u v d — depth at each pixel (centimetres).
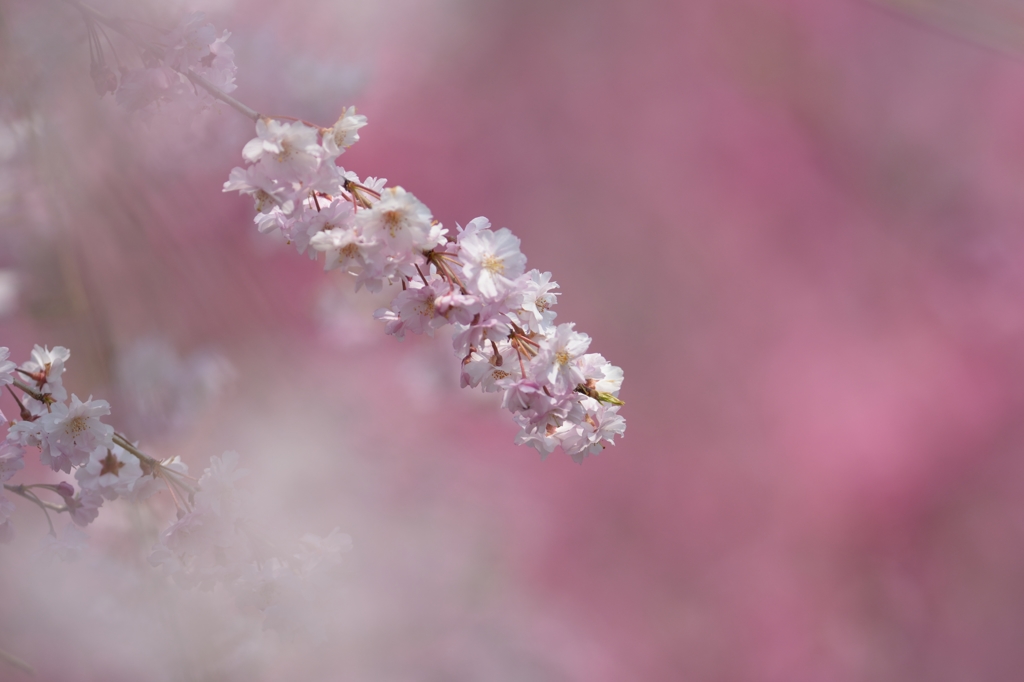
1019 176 559
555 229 529
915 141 563
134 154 191
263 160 140
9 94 167
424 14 496
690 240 536
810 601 451
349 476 271
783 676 430
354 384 322
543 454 143
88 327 204
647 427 486
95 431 144
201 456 243
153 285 224
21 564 178
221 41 144
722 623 436
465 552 315
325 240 140
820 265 541
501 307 141
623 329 516
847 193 558
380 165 507
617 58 555
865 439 495
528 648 338
